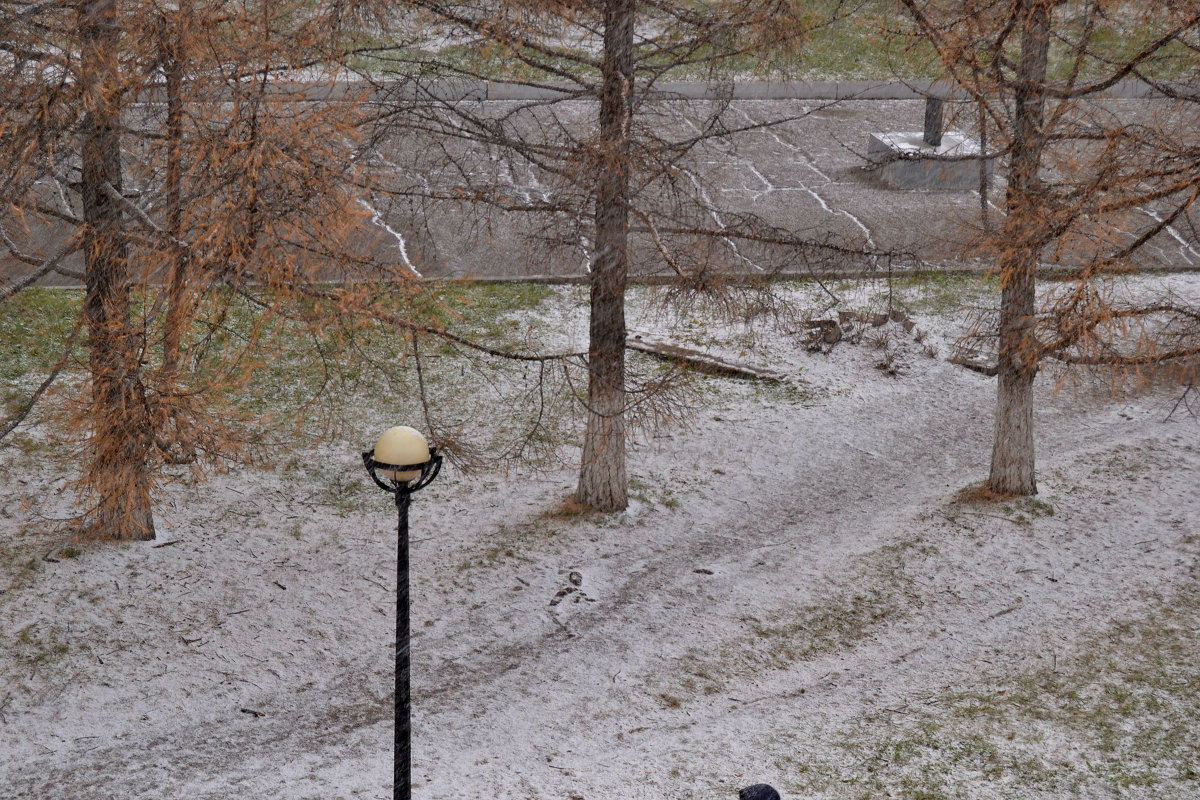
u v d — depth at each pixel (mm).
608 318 12875
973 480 14914
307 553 12898
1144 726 9672
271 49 9273
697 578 12750
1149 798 8641
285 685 10758
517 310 19094
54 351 16719
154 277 10812
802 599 12281
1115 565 12625
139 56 9492
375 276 10297
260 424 15273
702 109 28094
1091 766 9102
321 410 14156
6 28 9055
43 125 9078
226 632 11406
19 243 19125
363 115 10820
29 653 10797
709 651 11414
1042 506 13891
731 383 17719
